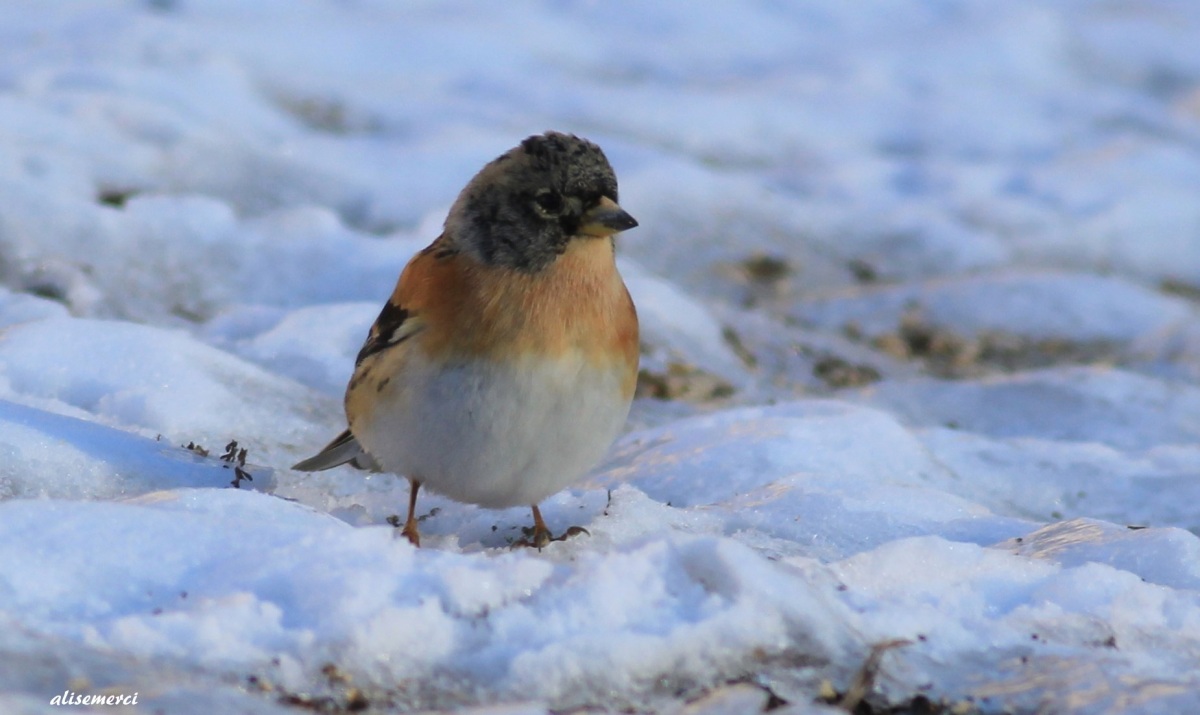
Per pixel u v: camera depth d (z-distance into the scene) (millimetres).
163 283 14023
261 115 18797
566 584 6152
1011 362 16000
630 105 21328
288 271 14547
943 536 8852
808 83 23094
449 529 8773
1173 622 6938
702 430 11109
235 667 5543
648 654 5859
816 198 19703
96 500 7637
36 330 10664
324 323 12820
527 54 23156
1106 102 23328
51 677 5090
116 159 16375
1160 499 10812
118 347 10641
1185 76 24609
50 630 5523
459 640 5883
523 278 7555
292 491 9000
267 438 10047
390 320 7961
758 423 10891
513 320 7551
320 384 11844
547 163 7551
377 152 18109
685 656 5930
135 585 5977
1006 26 25109
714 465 10133
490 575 6109
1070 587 7145
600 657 5801
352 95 20172
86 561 6035
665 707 5699
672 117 21219
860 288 17594
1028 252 18891
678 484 9938
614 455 10992
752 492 9555
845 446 10570
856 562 7238
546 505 9023
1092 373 14586
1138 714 5801
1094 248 18984
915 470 10555
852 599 6711
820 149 21156
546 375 7570
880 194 20000
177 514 6457
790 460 10172
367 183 17219
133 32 20453
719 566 6293
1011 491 10836
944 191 20094
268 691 5469
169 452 8961
